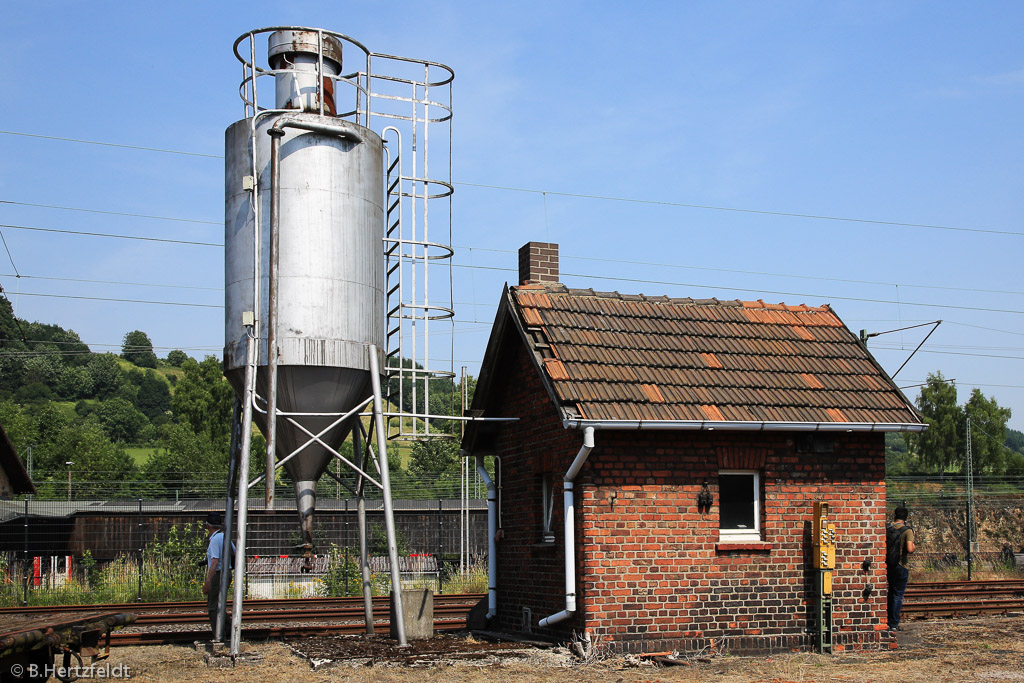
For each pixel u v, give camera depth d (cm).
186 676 1021
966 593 1936
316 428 1218
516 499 1365
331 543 2838
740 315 1409
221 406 8888
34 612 1652
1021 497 3753
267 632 1372
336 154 1225
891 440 12038
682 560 1161
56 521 2989
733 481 1227
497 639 1270
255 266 1181
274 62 1292
